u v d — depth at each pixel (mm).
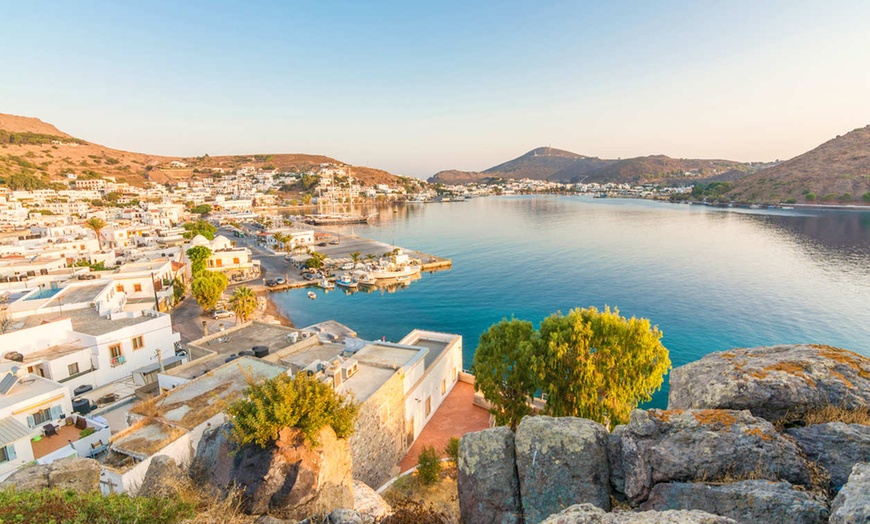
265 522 10781
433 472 23750
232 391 25094
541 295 95375
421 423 35125
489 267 125312
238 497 11391
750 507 8008
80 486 13938
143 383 37062
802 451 9141
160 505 10242
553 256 136625
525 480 10422
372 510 15148
